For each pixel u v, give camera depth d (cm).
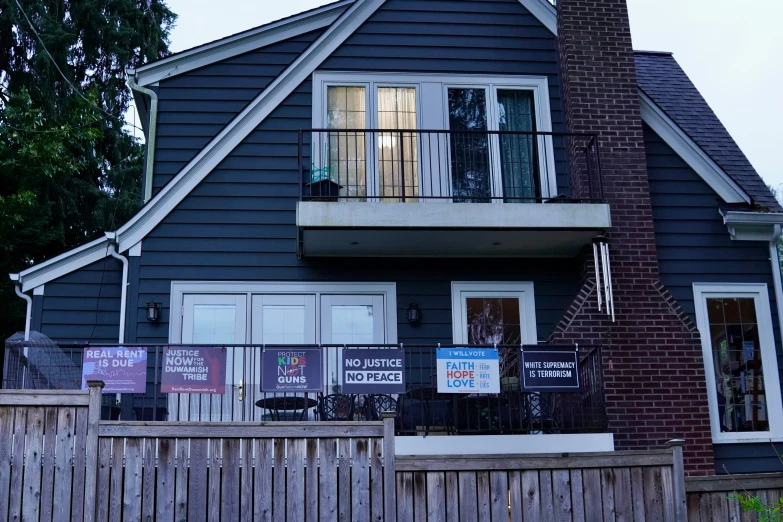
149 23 2230
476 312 1102
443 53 1177
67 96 1961
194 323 1057
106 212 1973
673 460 803
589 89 1130
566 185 1140
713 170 1163
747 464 1065
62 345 888
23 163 1501
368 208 1005
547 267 1125
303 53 1151
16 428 743
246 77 1209
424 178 1123
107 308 1061
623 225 1080
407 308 1088
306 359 888
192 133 1177
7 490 730
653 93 1323
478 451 899
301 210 997
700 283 1123
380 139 1137
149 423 760
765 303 1125
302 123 1131
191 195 1094
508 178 1145
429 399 953
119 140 2086
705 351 1098
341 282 1088
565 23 1154
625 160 1108
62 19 2111
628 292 1057
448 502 773
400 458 777
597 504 789
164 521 742
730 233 1145
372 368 894
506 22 1199
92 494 736
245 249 1084
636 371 1032
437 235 1041
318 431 776
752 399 1093
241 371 1044
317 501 762
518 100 1181
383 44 1170
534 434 919
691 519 798
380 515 764
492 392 909
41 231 1741
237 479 759
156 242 1074
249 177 1106
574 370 936
